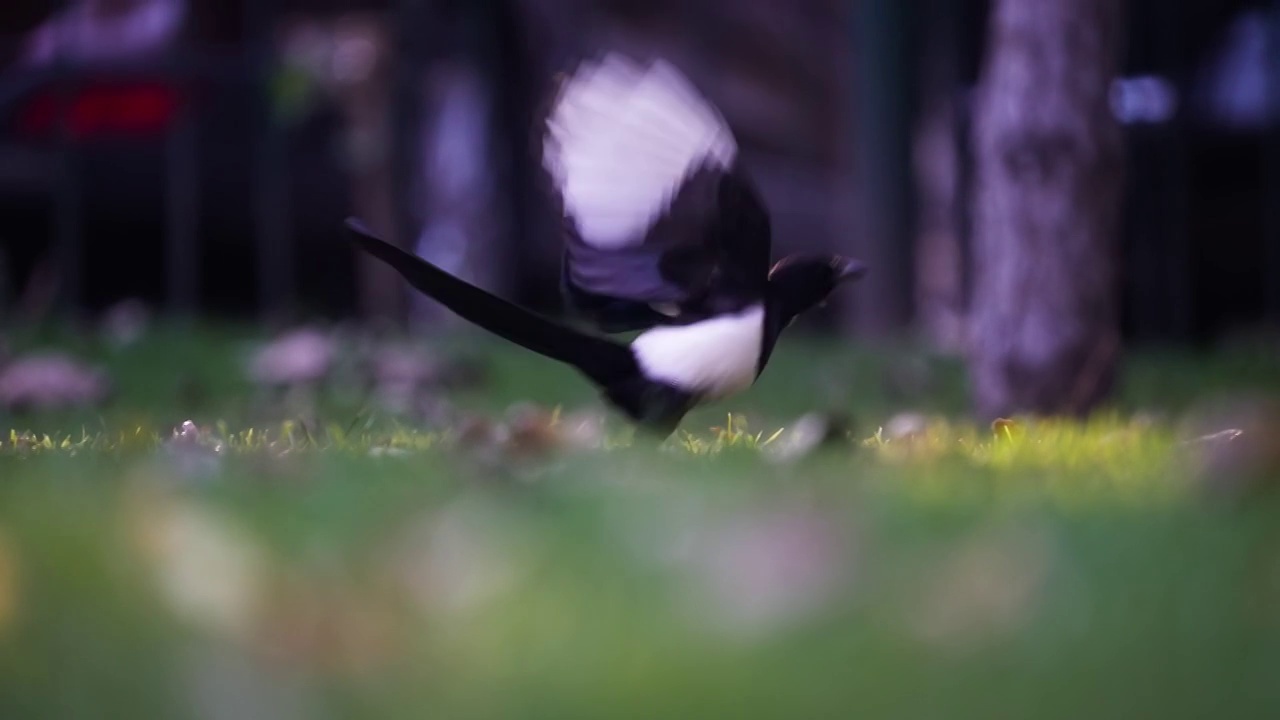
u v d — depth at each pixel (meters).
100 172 21.36
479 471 6.76
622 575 4.87
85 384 13.79
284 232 21.95
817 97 25.73
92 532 5.38
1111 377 12.70
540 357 18.80
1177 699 3.94
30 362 13.98
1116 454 8.05
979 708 3.87
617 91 7.86
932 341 20.56
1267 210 23.66
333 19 22.25
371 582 4.75
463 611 4.54
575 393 15.91
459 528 5.46
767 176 25.77
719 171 7.94
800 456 7.89
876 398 16.42
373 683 4.11
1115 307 12.77
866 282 21.81
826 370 17.83
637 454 7.67
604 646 4.25
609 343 8.44
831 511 5.82
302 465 7.25
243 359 16.47
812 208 25.80
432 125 23.64
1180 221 23.72
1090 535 5.45
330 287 23.17
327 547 5.21
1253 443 6.41
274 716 4.04
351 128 21.44
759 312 8.27
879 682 4.00
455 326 22.88
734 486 6.49
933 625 4.41
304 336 15.92
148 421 11.49
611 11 24.64
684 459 7.61
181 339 18.25
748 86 25.58
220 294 23.22
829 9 25.59
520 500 6.08
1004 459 7.90
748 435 9.44
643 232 8.03
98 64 20.92
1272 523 5.56
